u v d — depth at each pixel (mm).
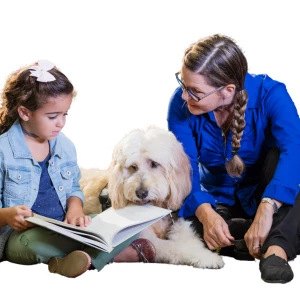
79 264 4195
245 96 4637
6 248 4504
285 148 4602
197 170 5016
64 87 4473
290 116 4711
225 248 4863
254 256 4457
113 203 4824
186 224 4797
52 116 4488
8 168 4582
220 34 4605
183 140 4969
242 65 4559
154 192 4703
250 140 4883
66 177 4797
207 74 4469
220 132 4906
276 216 4465
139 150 4758
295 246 4473
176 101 4953
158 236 4895
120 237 4340
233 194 5094
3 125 4680
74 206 4758
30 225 4383
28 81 4457
